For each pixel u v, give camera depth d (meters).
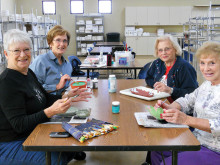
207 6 11.24
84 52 11.56
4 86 1.47
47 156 1.29
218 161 1.39
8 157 1.49
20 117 1.45
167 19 11.30
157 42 2.36
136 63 4.17
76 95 1.95
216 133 1.36
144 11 11.27
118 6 11.57
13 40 1.54
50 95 1.97
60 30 2.45
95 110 1.74
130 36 11.37
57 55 2.53
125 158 2.47
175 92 2.15
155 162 1.77
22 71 1.62
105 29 11.76
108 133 1.34
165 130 1.37
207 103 1.51
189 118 1.41
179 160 1.43
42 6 11.54
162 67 2.44
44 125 1.46
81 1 11.55
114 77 2.24
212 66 1.45
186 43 8.82
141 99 2.02
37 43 8.63
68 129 1.33
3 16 6.62
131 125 1.45
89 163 2.37
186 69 2.26
